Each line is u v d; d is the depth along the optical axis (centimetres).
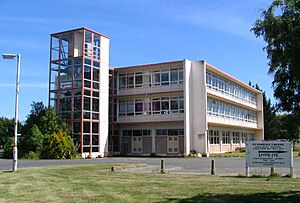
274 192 1291
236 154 4647
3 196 1227
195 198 1171
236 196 1208
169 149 4641
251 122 6731
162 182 1591
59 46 4509
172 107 4622
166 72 4697
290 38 964
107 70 4678
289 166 1819
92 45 4472
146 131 4838
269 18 1000
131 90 4909
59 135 3884
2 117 6950
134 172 2133
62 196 1223
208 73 4797
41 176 1836
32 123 4112
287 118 1055
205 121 4472
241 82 5900
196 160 3469
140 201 1123
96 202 1113
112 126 4922
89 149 4294
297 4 977
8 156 3934
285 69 1004
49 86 4512
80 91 4291
